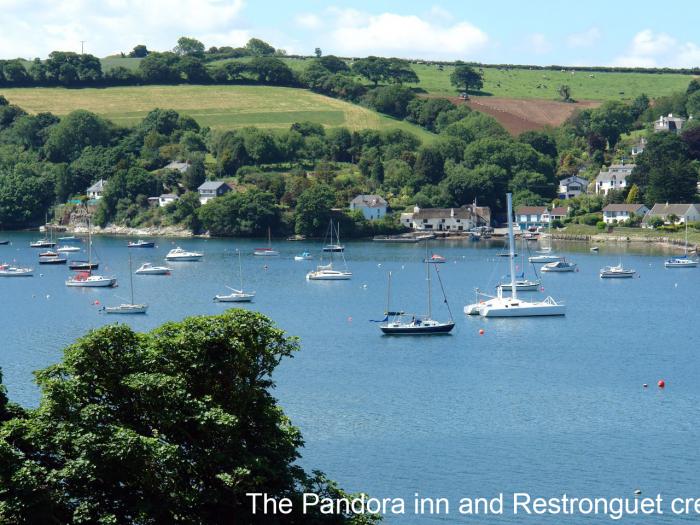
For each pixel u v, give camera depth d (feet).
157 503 213.46
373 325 619.67
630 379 465.06
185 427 224.53
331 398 427.33
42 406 220.02
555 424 389.19
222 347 233.35
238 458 223.10
